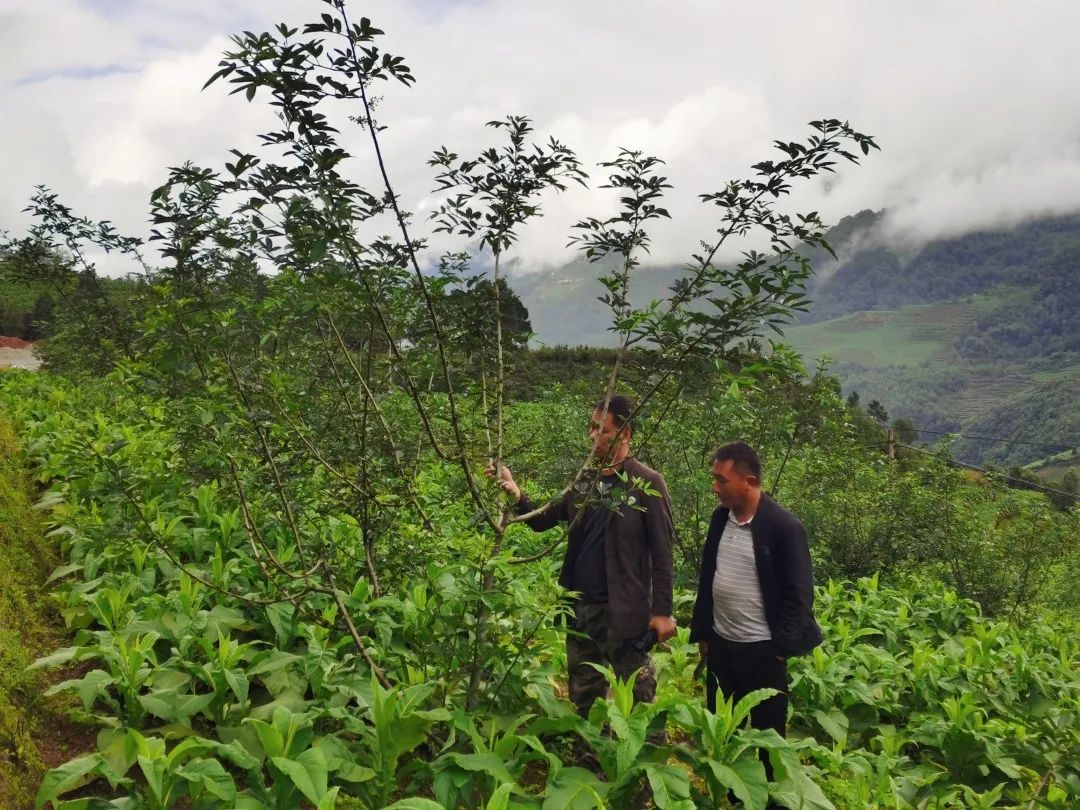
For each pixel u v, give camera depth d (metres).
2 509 6.52
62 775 3.40
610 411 4.90
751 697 4.39
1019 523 11.21
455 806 4.04
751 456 4.99
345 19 3.64
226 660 4.72
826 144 3.95
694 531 9.77
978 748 5.96
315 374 5.46
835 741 6.30
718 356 4.29
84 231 8.71
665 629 4.86
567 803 3.74
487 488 5.01
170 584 5.92
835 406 10.38
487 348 5.06
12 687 4.38
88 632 5.11
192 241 4.38
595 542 5.02
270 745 3.75
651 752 4.13
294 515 4.99
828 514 11.29
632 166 4.43
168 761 3.57
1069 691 7.08
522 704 4.80
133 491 4.91
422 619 5.19
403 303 4.93
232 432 4.64
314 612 4.69
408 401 5.96
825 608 9.01
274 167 3.94
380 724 3.99
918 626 8.88
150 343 4.62
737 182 4.15
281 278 4.68
